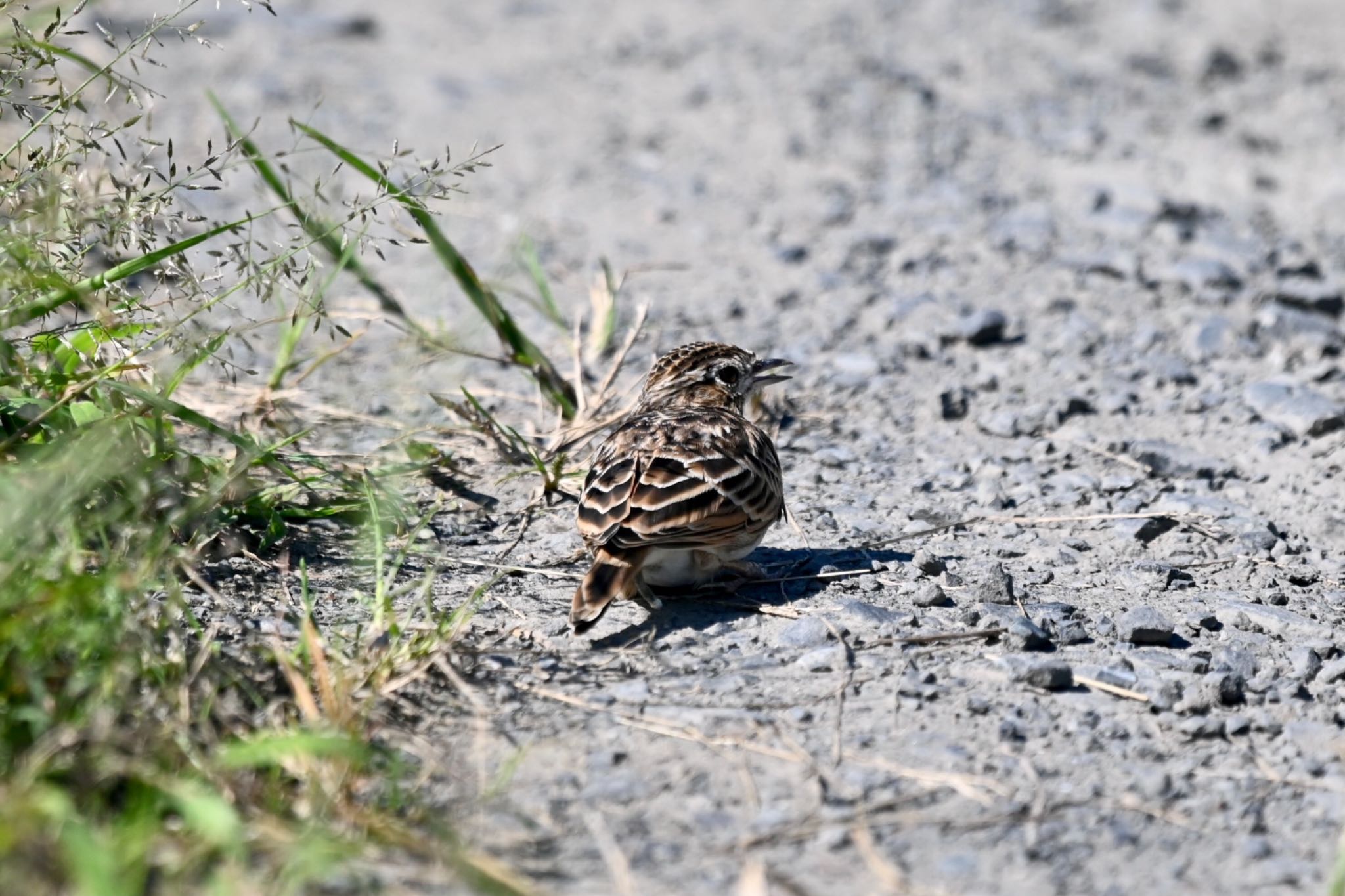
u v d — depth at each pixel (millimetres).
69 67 21969
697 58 27516
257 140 21953
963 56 27609
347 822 7488
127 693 7832
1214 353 16172
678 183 21625
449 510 12203
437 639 9289
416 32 29031
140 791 7223
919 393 15406
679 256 19172
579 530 10266
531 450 13016
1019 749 8758
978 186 21484
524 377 15336
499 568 11195
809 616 10367
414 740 8562
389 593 10195
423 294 17438
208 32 27625
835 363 16125
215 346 10344
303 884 7109
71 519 8719
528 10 30844
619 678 9531
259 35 27781
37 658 7578
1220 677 9359
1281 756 8773
